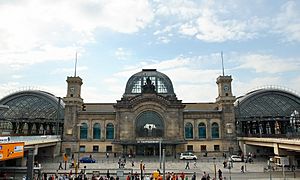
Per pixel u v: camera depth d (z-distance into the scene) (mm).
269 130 104750
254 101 106250
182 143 91312
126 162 79375
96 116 99750
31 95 108688
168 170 65062
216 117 99812
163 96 95062
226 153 95562
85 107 109500
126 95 102562
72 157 89250
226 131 97125
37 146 72875
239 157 82875
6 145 43250
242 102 105375
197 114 99812
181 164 75312
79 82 102188
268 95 107188
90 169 65250
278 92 106938
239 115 102938
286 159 42875
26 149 62250
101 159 86188
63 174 54375
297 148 57719
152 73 106688
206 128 99125
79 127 99000
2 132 95000
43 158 89875
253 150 93375
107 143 97812
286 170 64000
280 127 103438
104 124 99500
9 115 104750
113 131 99188
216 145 97688
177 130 93812
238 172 62031
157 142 90000
